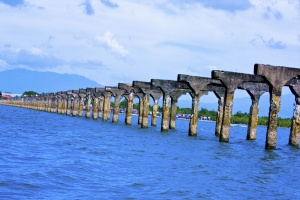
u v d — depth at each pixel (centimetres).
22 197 1306
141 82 5381
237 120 13925
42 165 1905
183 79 4122
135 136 4138
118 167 1986
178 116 15788
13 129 4088
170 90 4738
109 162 2134
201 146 3347
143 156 2477
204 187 1634
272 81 3075
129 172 1862
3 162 1902
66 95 9406
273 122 3147
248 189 1662
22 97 16925
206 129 7906
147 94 5516
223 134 3634
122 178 1711
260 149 3372
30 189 1420
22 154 2220
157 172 1903
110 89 6825
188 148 3138
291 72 3103
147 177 1761
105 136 3962
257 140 4712
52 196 1348
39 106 13262
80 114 8775
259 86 4331
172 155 2612
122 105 17988
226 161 2492
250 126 4394
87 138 3612
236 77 3481
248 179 1894
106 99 7131
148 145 3231
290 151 3306
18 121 5706
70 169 1850
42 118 7088
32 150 2436
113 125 6044
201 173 1958
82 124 5881
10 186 1437
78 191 1440
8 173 1652
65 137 3562
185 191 1533
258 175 2038
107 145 3059
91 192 1436
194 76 4150
